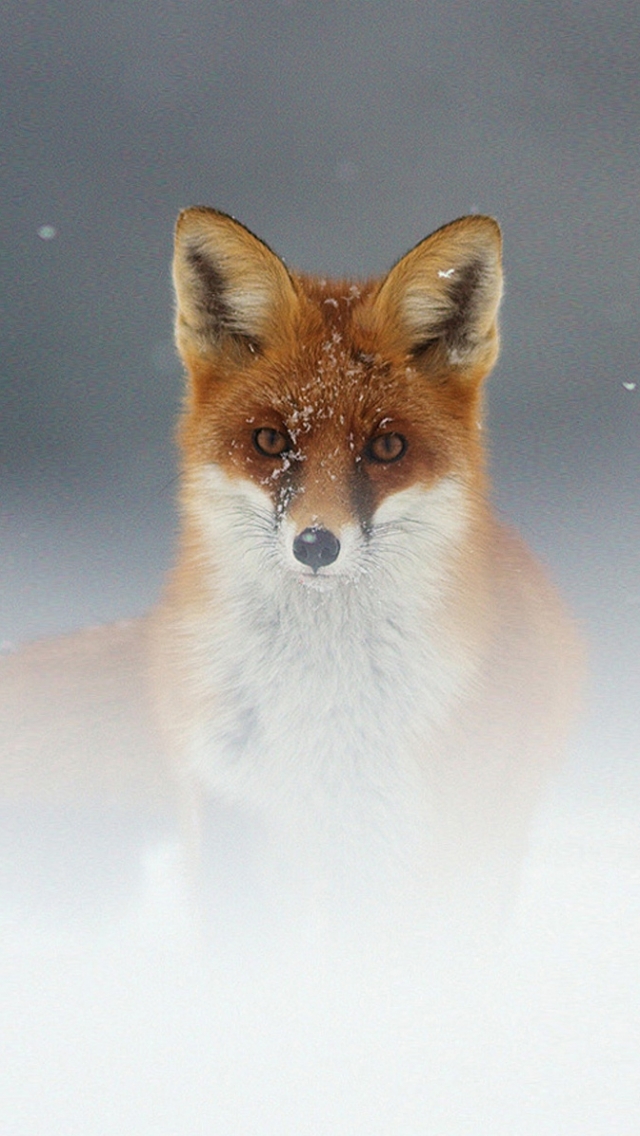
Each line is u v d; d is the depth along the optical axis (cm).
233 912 671
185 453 675
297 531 667
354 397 671
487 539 676
